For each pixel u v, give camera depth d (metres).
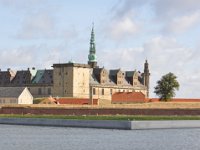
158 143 78.69
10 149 68.94
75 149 69.81
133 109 132.88
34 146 72.94
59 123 113.25
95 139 83.75
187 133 95.94
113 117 116.88
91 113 134.62
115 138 85.69
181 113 129.00
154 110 131.12
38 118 117.25
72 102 191.38
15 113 141.88
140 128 103.19
